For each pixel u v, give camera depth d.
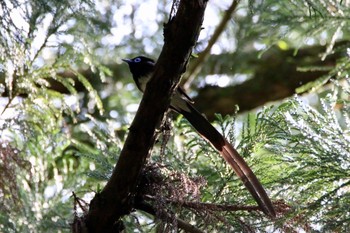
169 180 7.95
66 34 10.27
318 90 14.62
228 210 8.00
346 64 11.11
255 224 8.08
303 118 8.31
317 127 8.19
